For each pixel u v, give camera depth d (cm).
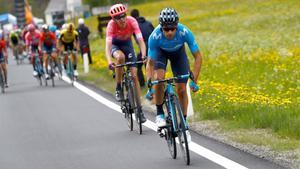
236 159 1391
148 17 11131
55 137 1919
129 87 1866
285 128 1623
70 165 1498
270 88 2536
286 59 3594
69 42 3519
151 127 1928
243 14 8750
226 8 10450
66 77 4044
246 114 1858
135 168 1412
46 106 2717
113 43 1989
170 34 1383
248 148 1495
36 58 3759
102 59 4838
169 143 1488
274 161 1345
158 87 1464
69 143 1797
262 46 4509
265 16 7819
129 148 1644
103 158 1548
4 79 3606
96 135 1889
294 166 1287
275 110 1839
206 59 4047
